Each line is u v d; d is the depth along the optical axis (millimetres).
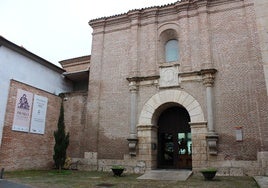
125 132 16734
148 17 18078
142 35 18000
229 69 15156
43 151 17641
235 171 13711
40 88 18016
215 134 14258
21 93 16328
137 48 17734
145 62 17359
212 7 16531
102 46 19156
